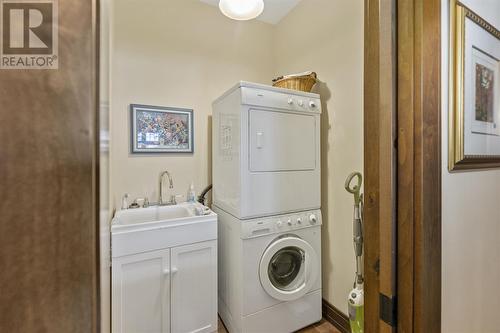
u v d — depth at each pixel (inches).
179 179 89.0
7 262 10.2
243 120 66.1
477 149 40.0
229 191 73.0
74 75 11.2
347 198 73.2
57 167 10.9
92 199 11.7
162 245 64.4
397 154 28.5
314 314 75.9
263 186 68.9
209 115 94.5
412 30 27.2
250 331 66.6
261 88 69.0
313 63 85.7
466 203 38.2
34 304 10.6
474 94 39.1
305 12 89.7
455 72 35.2
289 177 73.0
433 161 28.1
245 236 65.9
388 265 29.1
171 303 65.5
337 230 76.4
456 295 36.2
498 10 44.7
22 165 10.4
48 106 10.7
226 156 74.9
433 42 27.9
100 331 12.6
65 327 11.1
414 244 27.6
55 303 10.9
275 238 70.5
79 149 11.3
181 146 89.2
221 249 78.9
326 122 80.3
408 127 27.6
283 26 102.3
